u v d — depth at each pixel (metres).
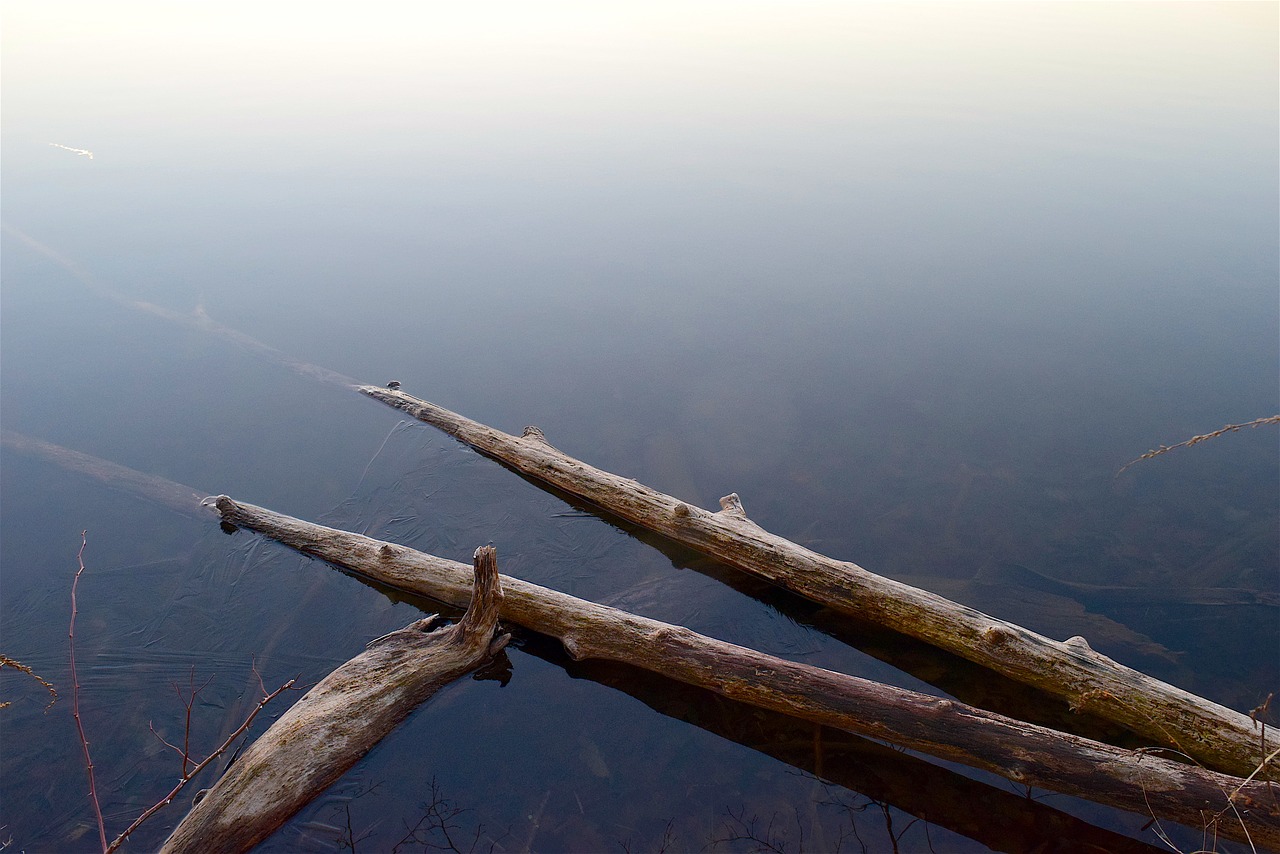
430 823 4.51
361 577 6.48
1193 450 7.86
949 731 4.66
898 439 8.32
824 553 6.82
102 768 4.89
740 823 4.53
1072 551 6.75
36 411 8.80
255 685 5.52
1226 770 4.61
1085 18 31.02
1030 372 9.36
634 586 6.46
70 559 6.69
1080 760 4.45
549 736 5.09
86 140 17.72
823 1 36.59
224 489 7.66
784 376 9.50
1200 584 6.29
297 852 4.34
